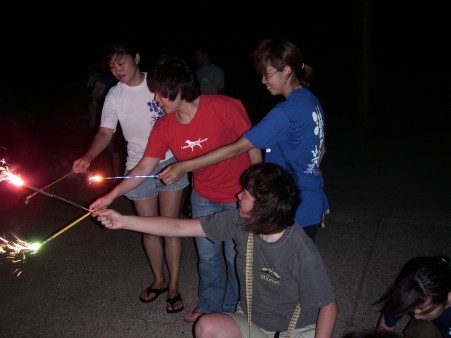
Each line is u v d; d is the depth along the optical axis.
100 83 8.02
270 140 2.73
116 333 3.65
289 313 2.55
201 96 3.11
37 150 9.81
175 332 3.63
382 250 4.80
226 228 2.64
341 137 10.28
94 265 4.66
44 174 8.05
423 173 7.37
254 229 2.32
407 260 4.57
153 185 3.61
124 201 6.47
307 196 2.85
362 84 10.66
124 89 3.53
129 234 5.31
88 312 3.91
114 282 4.34
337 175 7.47
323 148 3.15
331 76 16.64
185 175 3.63
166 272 4.45
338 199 6.36
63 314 3.89
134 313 3.88
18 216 6.03
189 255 4.78
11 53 16.55
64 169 8.33
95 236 5.29
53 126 12.15
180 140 3.17
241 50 18.52
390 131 10.74
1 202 6.54
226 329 2.58
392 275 4.30
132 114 3.55
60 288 4.27
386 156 8.48
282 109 2.71
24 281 4.39
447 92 14.61
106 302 4.04
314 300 2.37
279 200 2.29
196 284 4.27
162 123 3.21
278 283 2.46
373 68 17.62
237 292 3.50
